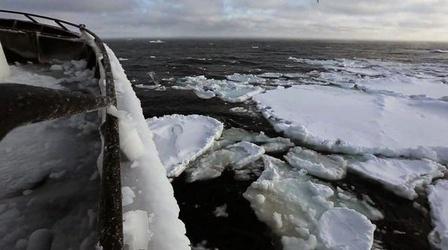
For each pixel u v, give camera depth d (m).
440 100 15.30
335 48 71.75
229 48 65.50
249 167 8.02
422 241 5.67
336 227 5.70
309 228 5.73
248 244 5.48
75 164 1.67
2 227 1.21
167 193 1.24
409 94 17.72
